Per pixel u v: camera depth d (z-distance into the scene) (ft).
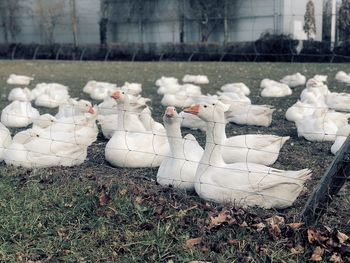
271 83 17.44
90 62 34.01
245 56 30.63
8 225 5.96
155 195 6.56
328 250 5.23
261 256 5.24
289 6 24.43
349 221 5.86
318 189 5.59
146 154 7.98
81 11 36.06
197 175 6.57
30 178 7.36
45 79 23.44
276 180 6.04
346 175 5.41
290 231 5.52
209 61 33.22
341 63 26.86
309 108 11.72
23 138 8.11
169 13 36.91
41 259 5.44
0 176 7.52
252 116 11.30
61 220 6.10
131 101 9.88
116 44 35.88
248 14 31.01
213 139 6.50
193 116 10.82
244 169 6.32
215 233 5.68
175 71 26.78
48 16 35.35
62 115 11.07
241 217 5.86
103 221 5.96
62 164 8.04
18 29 37.42
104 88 16.44
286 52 23.53
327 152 8.97
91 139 8.24
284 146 9.43
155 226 5.82
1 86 20.13
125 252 5.50
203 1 33.71
